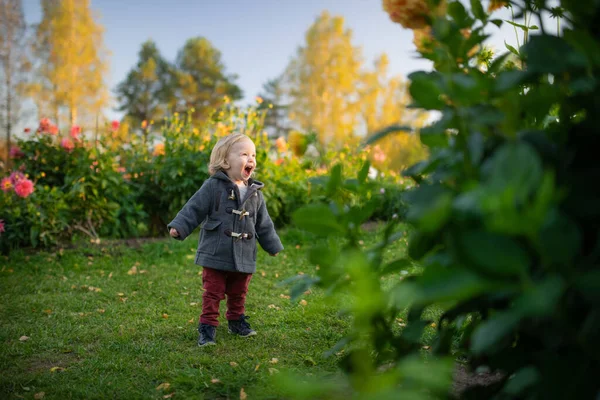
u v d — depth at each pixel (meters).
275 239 3.36
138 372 2.36
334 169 1.01
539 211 0.55
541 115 0.96
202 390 2.10
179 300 3.87
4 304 3.68
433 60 1.01
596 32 0.86
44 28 27.56
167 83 47.38
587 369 0.77
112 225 6.45
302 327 3.07
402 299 0.59
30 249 5.57
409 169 1.07
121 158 7.21
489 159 0.92
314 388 0.55
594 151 0.85
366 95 34.62
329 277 0.98
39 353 2.68
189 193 6.69
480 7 1.04
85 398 2.06
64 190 6.45
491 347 0.94
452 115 0.89
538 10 1.03
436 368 0.55
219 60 50.06
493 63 1.07
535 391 0.79
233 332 3.01
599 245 0.73
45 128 6.61
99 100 27.77
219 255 2.99
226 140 3.26
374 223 7.21
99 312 3.52
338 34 35.66
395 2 0.97
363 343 1.57
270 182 6.84
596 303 0.62
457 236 0.64
